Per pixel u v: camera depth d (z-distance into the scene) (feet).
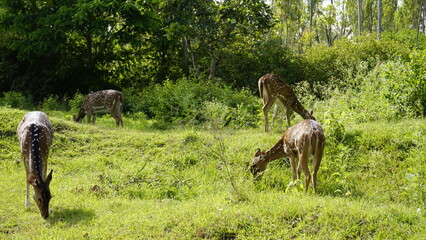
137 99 57.41
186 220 20.76
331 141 32.30
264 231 19.53
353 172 28.73
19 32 62.08
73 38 67.31
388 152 30.50
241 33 62.69
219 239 19.34
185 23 59.67
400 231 18.72
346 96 43.55
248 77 70.28
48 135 24.13
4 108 41.32
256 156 28.30
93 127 39.63
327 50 70.79
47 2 62.13
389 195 25.30
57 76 64.13
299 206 21.07
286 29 124.88
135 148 34.96
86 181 28.30
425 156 28.50
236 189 23.90
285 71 69.00
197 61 70.23
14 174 29.37
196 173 29.89
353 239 18.70
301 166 24.98
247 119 43.83
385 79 42.19
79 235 19.92
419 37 89.61
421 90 38.45
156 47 68.95
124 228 20.49
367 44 68.80
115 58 69.15
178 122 45.39
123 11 60.49
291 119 41.50
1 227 21.08
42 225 21.52
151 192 26.50
